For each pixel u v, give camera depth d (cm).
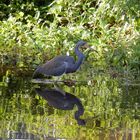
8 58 1639
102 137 1032
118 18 1761
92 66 1617
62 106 1248
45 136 1027
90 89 1418
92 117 1166
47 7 1944
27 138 1011
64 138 1020
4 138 1005
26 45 1703
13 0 1973
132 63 1586
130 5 1692
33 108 1223
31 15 1952
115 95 1359
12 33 1772
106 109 1228
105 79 1519
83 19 1830
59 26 1802
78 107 1245
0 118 1136
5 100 1280
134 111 1216
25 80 1484
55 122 1123
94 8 1838
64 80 1497
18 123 1105
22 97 1314
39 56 1656
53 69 1474
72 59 1498
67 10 1873
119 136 1037
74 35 1745
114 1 1734
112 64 1617
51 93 1361
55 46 1703
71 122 1127
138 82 1497
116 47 1677
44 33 1748
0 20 1948
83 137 1027
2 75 1521
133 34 1709
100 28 1805
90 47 1602
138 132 1068
